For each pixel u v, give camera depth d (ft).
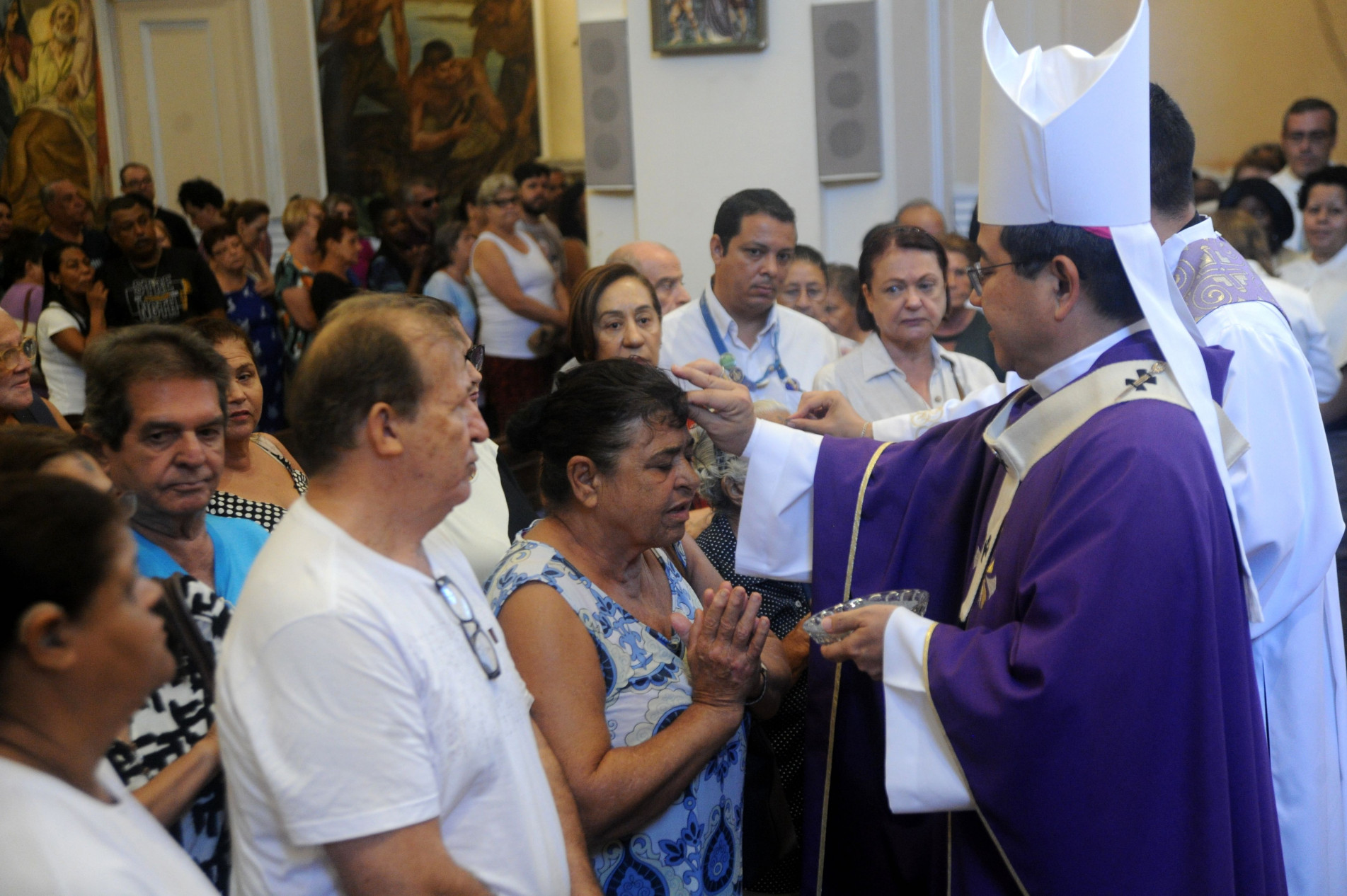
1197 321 6.63
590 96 20.42
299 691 3.86
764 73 19.74
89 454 5.14
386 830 3.85
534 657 5.34
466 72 33.30
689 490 5.74
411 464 4.22
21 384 7.97
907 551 6.54
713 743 5.51
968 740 5.24
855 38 19.30
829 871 6.69
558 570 5.63
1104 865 5.01
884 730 6.50
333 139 33.27
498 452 8.39
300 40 31.73
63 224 22.81
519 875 4.34
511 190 19.99
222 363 5.84
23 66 32.12
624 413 5.60
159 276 17.35
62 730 3.27
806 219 20.03
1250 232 14.26
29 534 3.16
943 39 20.77
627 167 20.49
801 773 7.45
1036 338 5.65
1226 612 5.21
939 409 8.79
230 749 4.01
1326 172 16.31
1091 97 5.26
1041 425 5.62
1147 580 4.99
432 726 4.10
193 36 31.58
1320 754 6.82
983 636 5.33
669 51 19.71
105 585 3.27
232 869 4.28
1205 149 25.12
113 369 5.55
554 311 20.01
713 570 7.19
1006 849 5.22
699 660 5.60
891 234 10.92
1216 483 5.27
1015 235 5.55
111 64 31.58
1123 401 5.38
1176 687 5.00
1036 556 5.24
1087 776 4.99
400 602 4.12
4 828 3.04
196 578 5.84
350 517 4.20
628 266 9.57
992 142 5.63
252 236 22.99
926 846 6.43
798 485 6.90
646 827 5.59
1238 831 5.19
